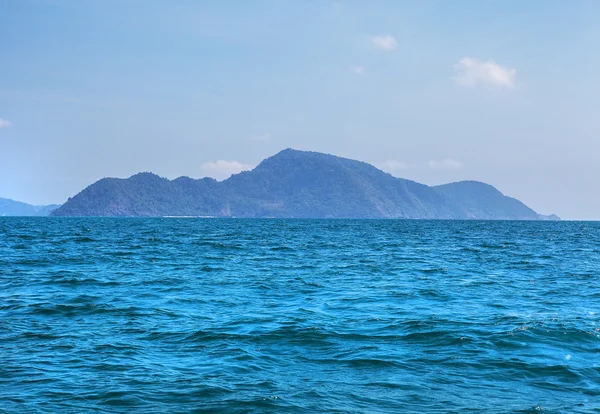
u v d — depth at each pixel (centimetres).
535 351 1689
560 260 5000
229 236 9269
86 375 1428
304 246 6669
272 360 1586
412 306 2480
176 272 3756
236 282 3275
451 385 1380
